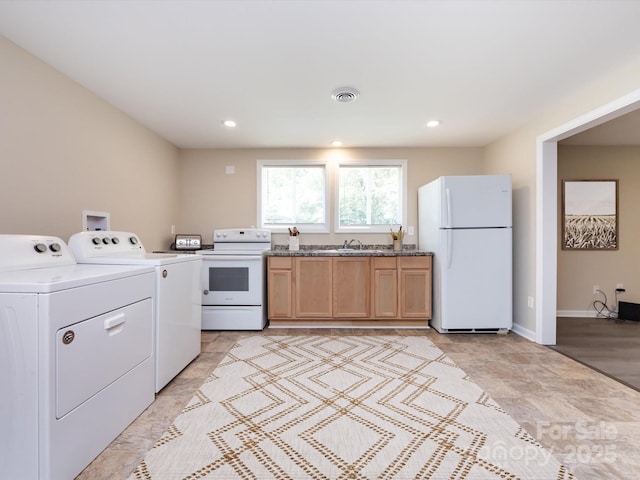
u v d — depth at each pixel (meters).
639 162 3.82
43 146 1.94
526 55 1.88
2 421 1.09
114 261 1.86
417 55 1.87
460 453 1.35
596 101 2.25
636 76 1.97
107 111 2.52
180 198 3.83
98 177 2.43
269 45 1.77
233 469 1.26
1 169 1.70
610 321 3.61
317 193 3.92
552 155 2.76
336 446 1.40
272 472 1.25
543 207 2.77
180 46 1.78
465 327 3.01
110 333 1.42
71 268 1.65
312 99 2.48
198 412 1.68
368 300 3.25
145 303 1.71
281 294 3.27
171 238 3.63
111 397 1.42
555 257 2.76
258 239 3.68
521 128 3.08
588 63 1.96
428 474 1.23
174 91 2.34
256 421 1.60
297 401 1.80
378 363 2.35
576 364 2.32
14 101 1.76
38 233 1.92
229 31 1.65
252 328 3.17
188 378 2.09
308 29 1.63
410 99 2.48
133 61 1.94
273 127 3.11
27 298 1.08
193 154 3.84
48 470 1.08
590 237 3.83
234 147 3.79
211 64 1.97
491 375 2.13
